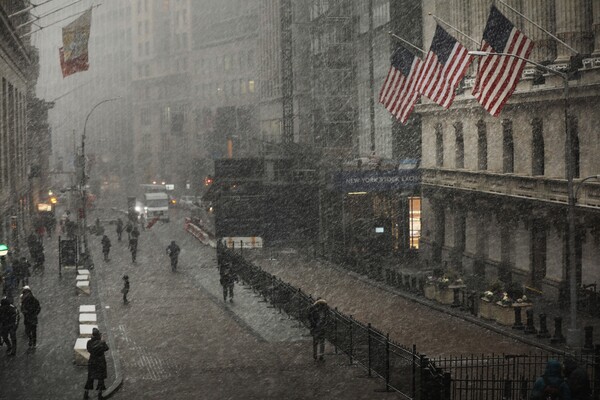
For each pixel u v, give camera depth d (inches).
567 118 1143.0
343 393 905.5
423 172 2159.2
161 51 6087.6
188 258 2327.8
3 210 1856.5
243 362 1070.4
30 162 3361.2
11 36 1903.3
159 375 1008.9
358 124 2805.1
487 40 1248.8
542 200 1519.4
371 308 1481.3
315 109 2984.7
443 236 2098.9
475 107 1825.8
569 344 1117.1
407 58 1609.3
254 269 1701.5
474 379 875.4
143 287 1775.3
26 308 1131.9
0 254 1469.0
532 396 660.7
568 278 1472.7
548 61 1569.9
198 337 1240.2
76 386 945.5
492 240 1796.3
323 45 2901.1
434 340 1195.9
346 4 2817.4
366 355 1014.4
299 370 1021.8
